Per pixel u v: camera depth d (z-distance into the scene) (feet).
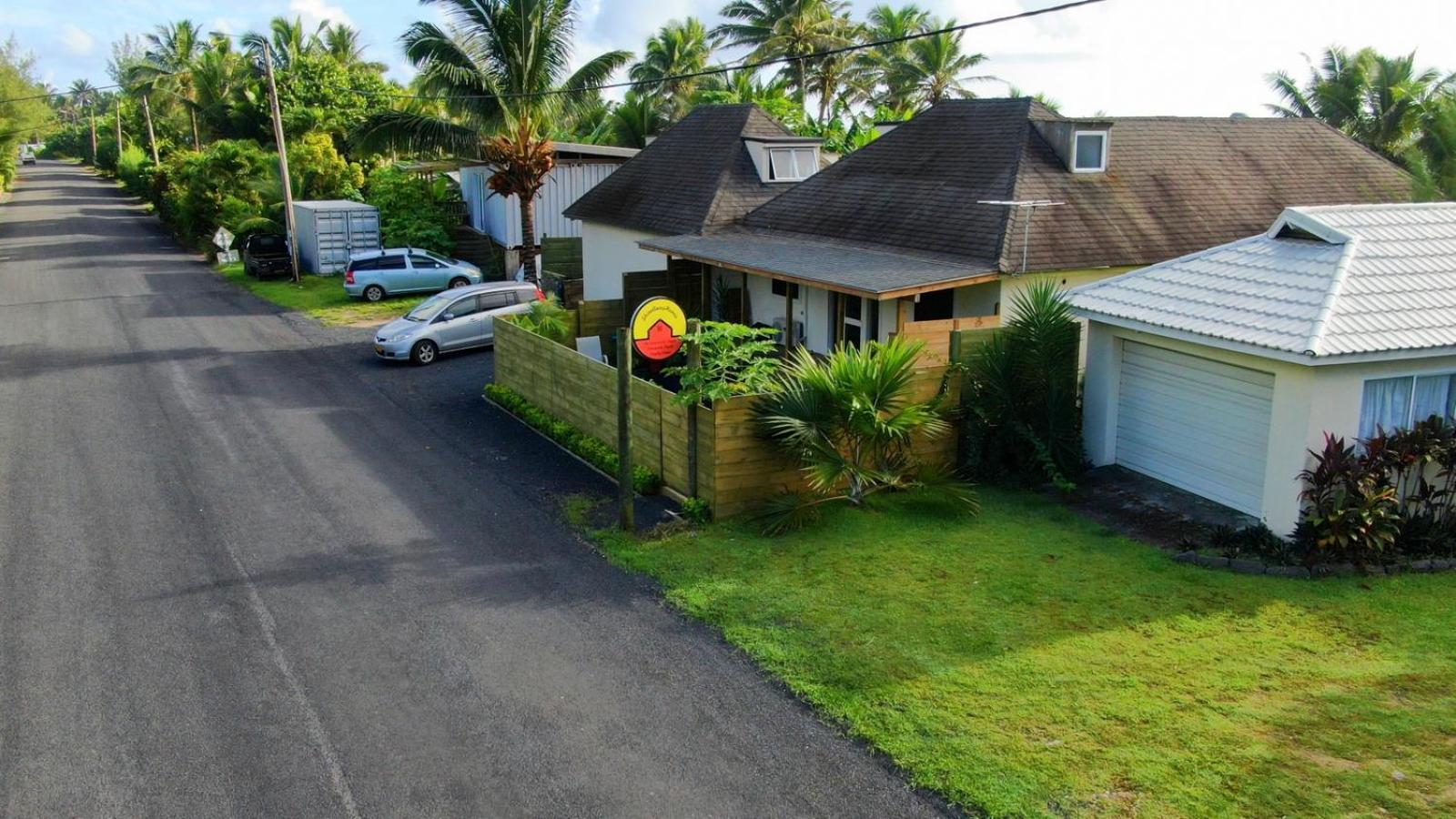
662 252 73.92
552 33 106.42
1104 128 66.13
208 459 55.47
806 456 42.88
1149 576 36.99
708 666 31.63
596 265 97.45
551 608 36.29
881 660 31.27
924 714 28.09
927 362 51.13
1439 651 30.81
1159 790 24.29
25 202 232.32
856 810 24.31
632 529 43.91
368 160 175.83
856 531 42.29
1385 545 37.58
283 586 38.68
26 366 78.95
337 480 51.90
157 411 65.72
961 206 64.64
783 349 72.64
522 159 105.60
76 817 24.94
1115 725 27.14
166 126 276.00
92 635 34.65
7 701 30.40
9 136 197.47
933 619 33.99
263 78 191.31
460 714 29.22
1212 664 30.32
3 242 161.68
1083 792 24.36
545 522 45.42
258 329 95.25
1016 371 48.19
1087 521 43.16
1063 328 47.96
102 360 81.15
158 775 26.61
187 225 155.74
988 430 48.57
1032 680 29.68
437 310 82.74
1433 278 41.52
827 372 43.57
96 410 66.03
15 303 108.17
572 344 74.90
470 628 34.81
